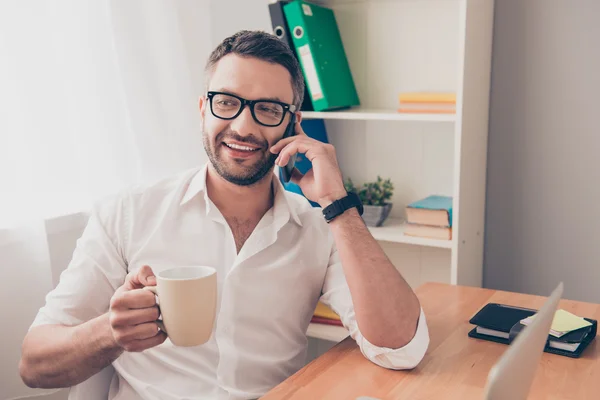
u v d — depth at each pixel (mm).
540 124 2209
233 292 1340
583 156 2160
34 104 1755
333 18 2424
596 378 1133
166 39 2156
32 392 1788
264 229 1375
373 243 1269
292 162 1410
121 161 2049
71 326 1268
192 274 975
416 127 2354
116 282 1335
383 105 2416
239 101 1291
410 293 1229
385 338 1177
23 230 1727
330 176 1305
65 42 1881
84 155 1942
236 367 1324
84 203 1937
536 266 2289
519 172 2264
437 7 2246
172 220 1372
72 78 1906
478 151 2195
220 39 2510
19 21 1714
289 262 1386
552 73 2166
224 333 1333
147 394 1304
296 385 1119
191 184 1401
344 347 1302
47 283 1771
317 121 2404
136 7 2047
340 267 1420
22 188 1726
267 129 1312
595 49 2092
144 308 965
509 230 2312
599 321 1407
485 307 1443
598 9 2068
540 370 1167
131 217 1372
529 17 2168
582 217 2191
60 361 1175
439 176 2348
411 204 2180
